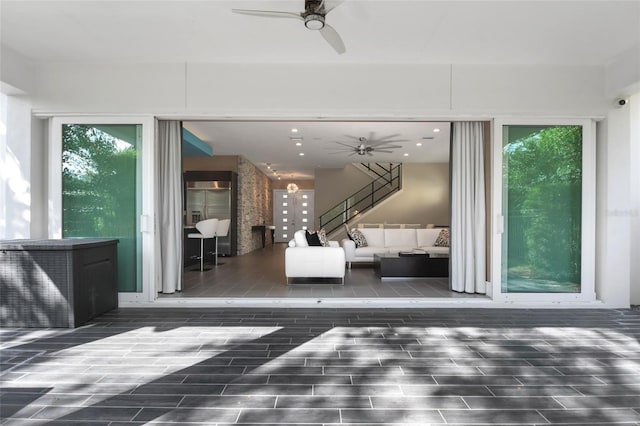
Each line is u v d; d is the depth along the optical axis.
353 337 3.20
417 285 5.41
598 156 4.52
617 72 4.20
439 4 3.14
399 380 2.36
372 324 3.60
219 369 2.52
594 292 4.43
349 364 2.61
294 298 4.45
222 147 8.80
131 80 4.34
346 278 6.11
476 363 2.63
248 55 4.17
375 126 6.75
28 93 4.27
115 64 4.34
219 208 9.78
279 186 15.98
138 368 2.53
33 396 2.14
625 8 3.16
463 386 2.28
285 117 4.43
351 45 3.92
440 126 6.75
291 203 15.94
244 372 2.47
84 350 2.87
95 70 4.34
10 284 3.45
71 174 4.41
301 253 5.49
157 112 4.35
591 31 3.58
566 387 2.27
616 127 4.38
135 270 4.38
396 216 11.07
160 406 2.03
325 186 12.18
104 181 4.39
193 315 3.93
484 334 3.30
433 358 2.72
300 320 3.74
